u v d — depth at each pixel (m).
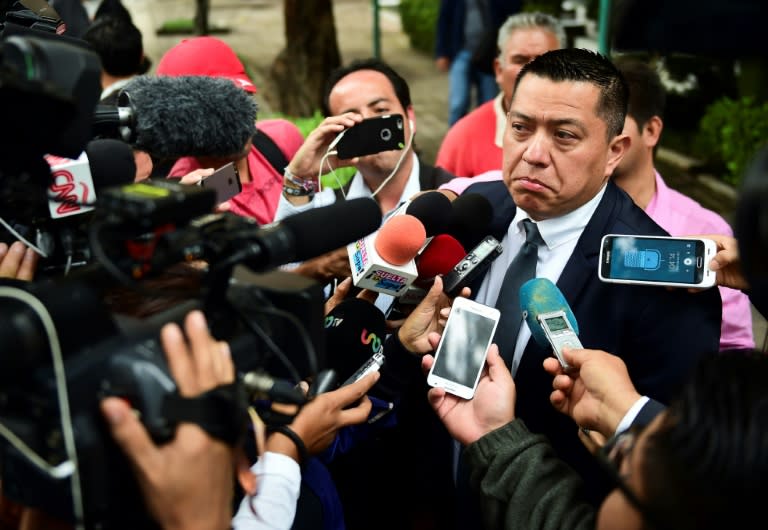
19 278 1.52
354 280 1.93
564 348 1.64
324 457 1.99
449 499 2.14
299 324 1.31
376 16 9.46
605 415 1.52
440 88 11.39
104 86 3.74
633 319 1.81
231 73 3.03
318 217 1.36
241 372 1.27
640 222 1.91
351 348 1.96
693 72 7.76
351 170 4.46
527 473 1.55
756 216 1.00
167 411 1.11
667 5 1.19
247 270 1.38
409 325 1.87
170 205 1.12
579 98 1.75
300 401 1.29
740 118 6.60
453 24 6.89
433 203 1.96
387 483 2.17
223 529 1.17
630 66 2.65
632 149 2.60
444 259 1.95
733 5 1.14
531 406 1.90
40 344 1.09
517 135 1.84
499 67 3.84
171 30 15.51
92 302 1.15
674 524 1.01
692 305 1.78
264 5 18.97
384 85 2.72
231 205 2.79
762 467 0.98
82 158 1.55
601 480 1.86
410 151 2.70
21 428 1.12
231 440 1.15
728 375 1.05
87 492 1.11
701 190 6.95
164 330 1.14
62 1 5.18
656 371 1.81
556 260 1.92
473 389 1.72
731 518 0.98
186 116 1.66
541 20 3.69
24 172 1.28
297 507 1.73
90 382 1.11
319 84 8.75
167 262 1.18
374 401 1.95
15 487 1.18
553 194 1.81
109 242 1.15
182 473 1.11
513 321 1.92
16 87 1.11
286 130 3.07
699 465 1.01
